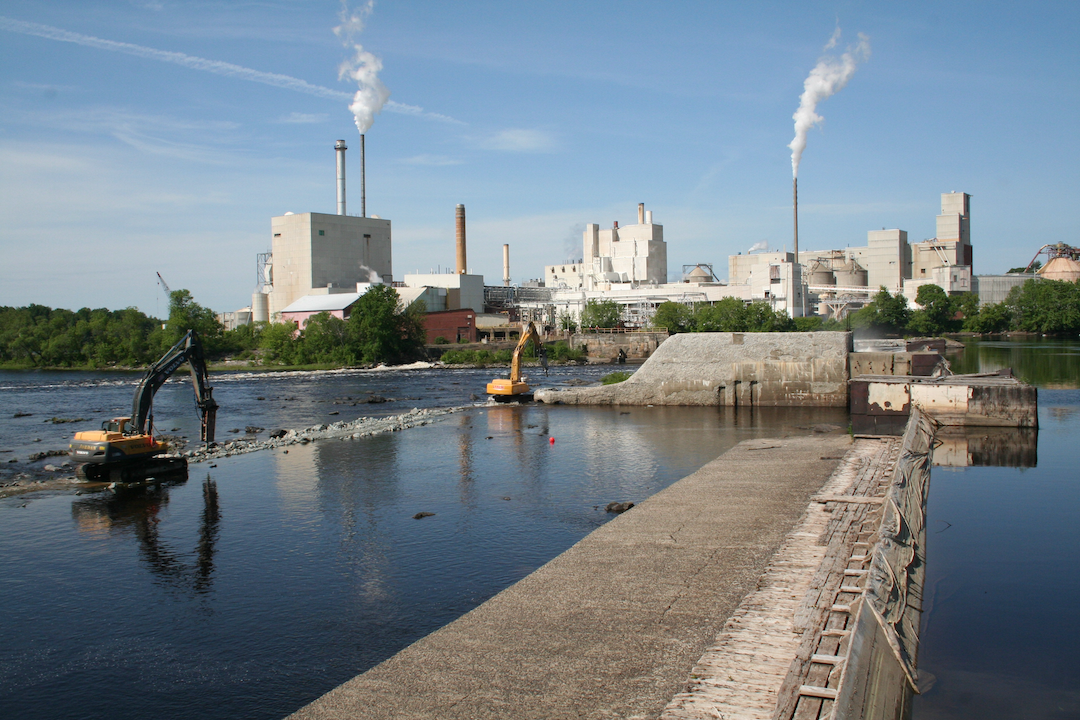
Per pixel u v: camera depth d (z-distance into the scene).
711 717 11.12
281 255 173.00
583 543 21.62
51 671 16.39
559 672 13.71
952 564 19.98
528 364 126.81
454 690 13.34
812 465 30.86
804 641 12.29
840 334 53.56
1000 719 12.20
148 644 17.56
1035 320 178.00
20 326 151.62
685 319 158.25
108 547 24.92
